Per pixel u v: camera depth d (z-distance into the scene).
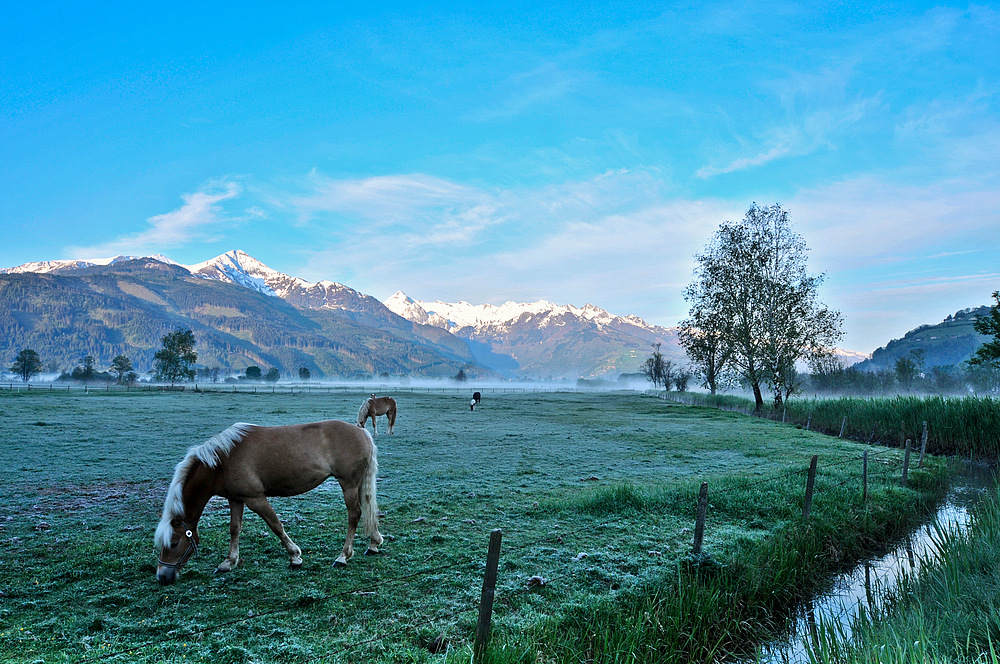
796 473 16.97
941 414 26.11
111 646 6.20
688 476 17.53
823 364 44.19
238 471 8.38
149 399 60.09
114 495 14.00
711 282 47.66
